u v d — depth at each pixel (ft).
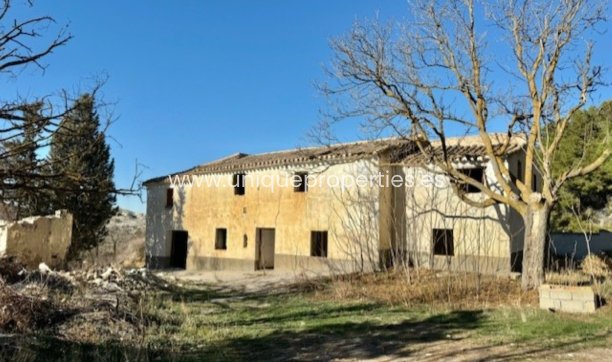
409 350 24.93
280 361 23.45
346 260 63.72
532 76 45.65
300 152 76.89
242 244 76.54
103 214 69.05
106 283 41.60
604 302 36.60
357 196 64.18
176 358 23.15
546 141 46.78
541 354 23.08
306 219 69.05
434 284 47.06
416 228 62.59
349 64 49.90
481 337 27.22
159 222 90.33
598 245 77.30
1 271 37.58
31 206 20.06
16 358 19.62
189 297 46.96
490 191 47.37
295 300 44.73
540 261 43.09
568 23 44.01
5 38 16.71
